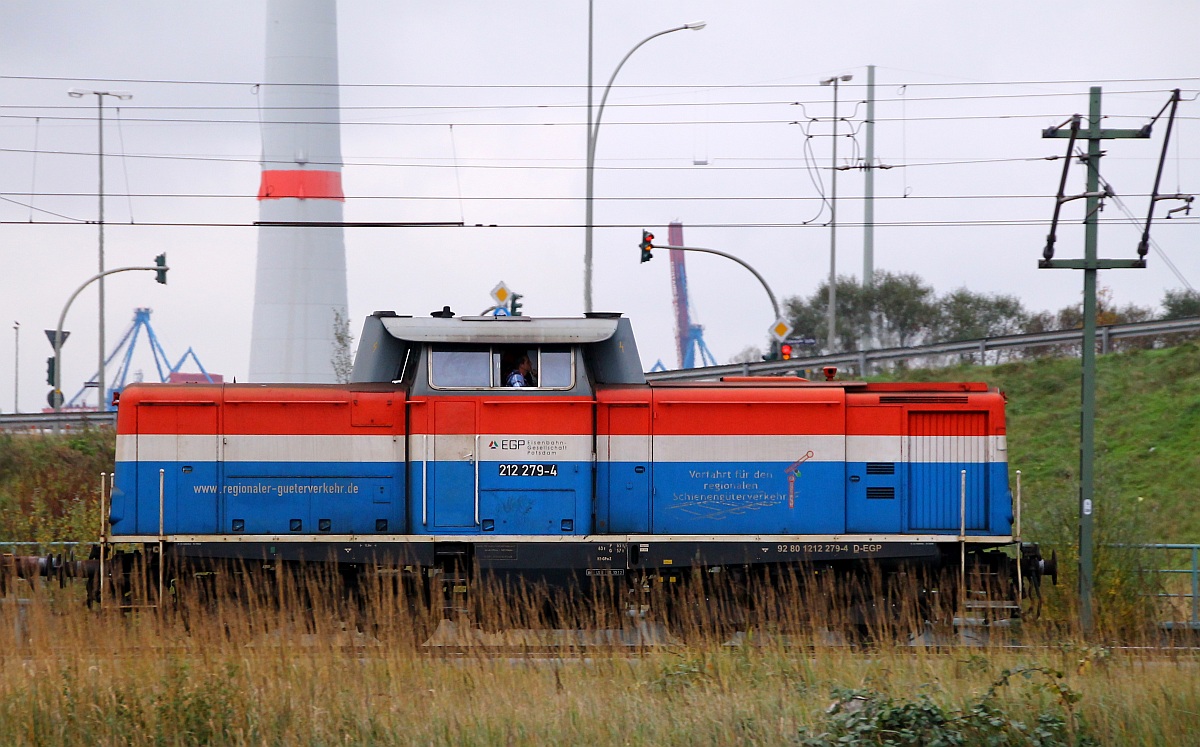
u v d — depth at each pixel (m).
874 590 44.97
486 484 45.31
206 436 45.84
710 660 36.84
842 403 47.12
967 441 47.25
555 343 45.88
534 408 45.53
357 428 45.84
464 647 41.44
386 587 44.03
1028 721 30.22
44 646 36.06
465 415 45.41
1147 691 32.47
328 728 30.06
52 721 29.95
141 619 40.09
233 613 39.75
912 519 47.09
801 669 36.22
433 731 29.86
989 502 46.84
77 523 64.81
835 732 29.31
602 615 43.16
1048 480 79.06
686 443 46.84
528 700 32.97
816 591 45.03
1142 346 116.38
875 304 165.38
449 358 45.72
